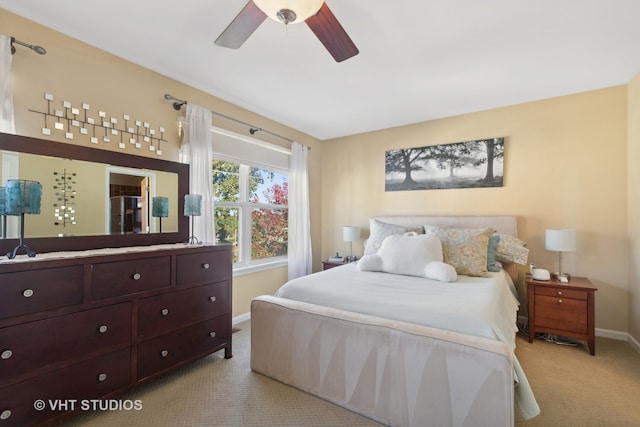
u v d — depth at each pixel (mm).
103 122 2139
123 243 2096
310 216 4285
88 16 1823
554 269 2967
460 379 1385
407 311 1704
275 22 1852
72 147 1888
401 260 2535
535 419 1612
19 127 1767
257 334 2100
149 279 1823
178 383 1960
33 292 1377
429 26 1898
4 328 1295
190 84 2695
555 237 2654
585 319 2438
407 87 2775
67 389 1479
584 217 2846
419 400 1475
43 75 1868
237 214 3361
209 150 2756
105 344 1618
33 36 1832
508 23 1866
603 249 2770
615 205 2727
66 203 1848
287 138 3844
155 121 2453
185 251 2031
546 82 2674
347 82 2682
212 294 2211
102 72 2145
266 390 1881
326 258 4441
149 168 2275
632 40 2033
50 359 1426
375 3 1688
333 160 4410
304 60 2314
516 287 3014
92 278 1574
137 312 1761
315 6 1318
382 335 1600
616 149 2729
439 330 1539
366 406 1624
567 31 1939
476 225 3201
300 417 1626
